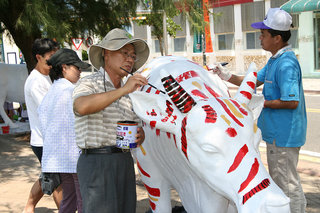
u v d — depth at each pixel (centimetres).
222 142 239
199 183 273
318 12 1655
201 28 655
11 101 913
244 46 1923
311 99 1205
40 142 406
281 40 363
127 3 693
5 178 575
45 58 405
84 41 830
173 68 318
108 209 289
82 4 719
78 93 281
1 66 871
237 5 1897
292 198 368
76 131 293
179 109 262
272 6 1780
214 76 332
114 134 291
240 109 256
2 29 806
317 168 565
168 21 1641
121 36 295
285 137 358
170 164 302
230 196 236
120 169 291
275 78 361
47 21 569
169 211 342
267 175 233
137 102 271
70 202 365
